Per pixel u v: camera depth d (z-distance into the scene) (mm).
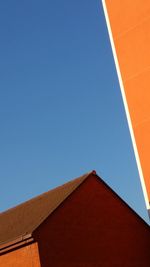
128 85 25188
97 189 26359
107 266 25000
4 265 23500
